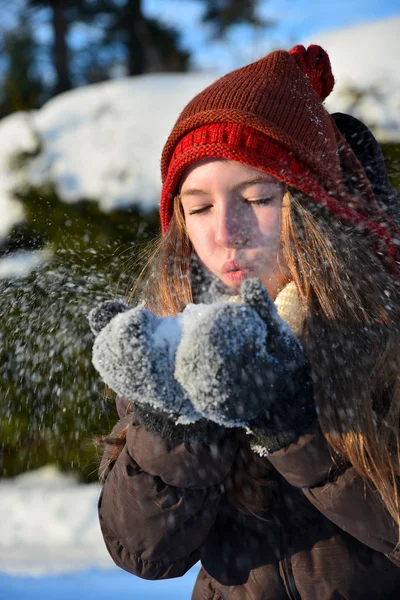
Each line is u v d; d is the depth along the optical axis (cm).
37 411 352
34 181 439
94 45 1362
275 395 102
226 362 90
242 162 127
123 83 526
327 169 138
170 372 93
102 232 418
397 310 129
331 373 117
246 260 128
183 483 119
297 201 129
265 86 137
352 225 134
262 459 131
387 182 168
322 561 129
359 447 114
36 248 415
